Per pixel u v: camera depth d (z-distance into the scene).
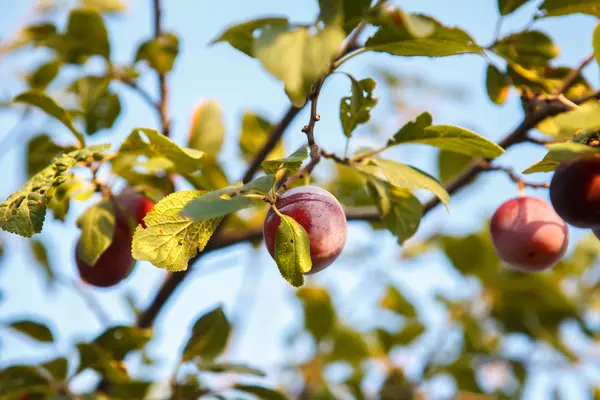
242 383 0.86
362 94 0.79
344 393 1.03
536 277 1.05
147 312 0.93
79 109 0.98
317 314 1.05
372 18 0.75
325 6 0.72
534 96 0.84
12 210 0.77
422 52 0.77
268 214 0.77
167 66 0.92
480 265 1.08
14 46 1.00
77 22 0.94
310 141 0.76
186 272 0.92
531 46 0.84
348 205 0.99
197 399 0.86
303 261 0.74
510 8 0.83
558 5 0.81
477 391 1.04
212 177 0.92
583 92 0.84
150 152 0.81
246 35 0.77
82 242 0.82
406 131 0.80
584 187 0.77
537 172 0.76
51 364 0.86
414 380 1.05
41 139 0.93
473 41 0.76
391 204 0.82
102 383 0.89
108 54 0.94
